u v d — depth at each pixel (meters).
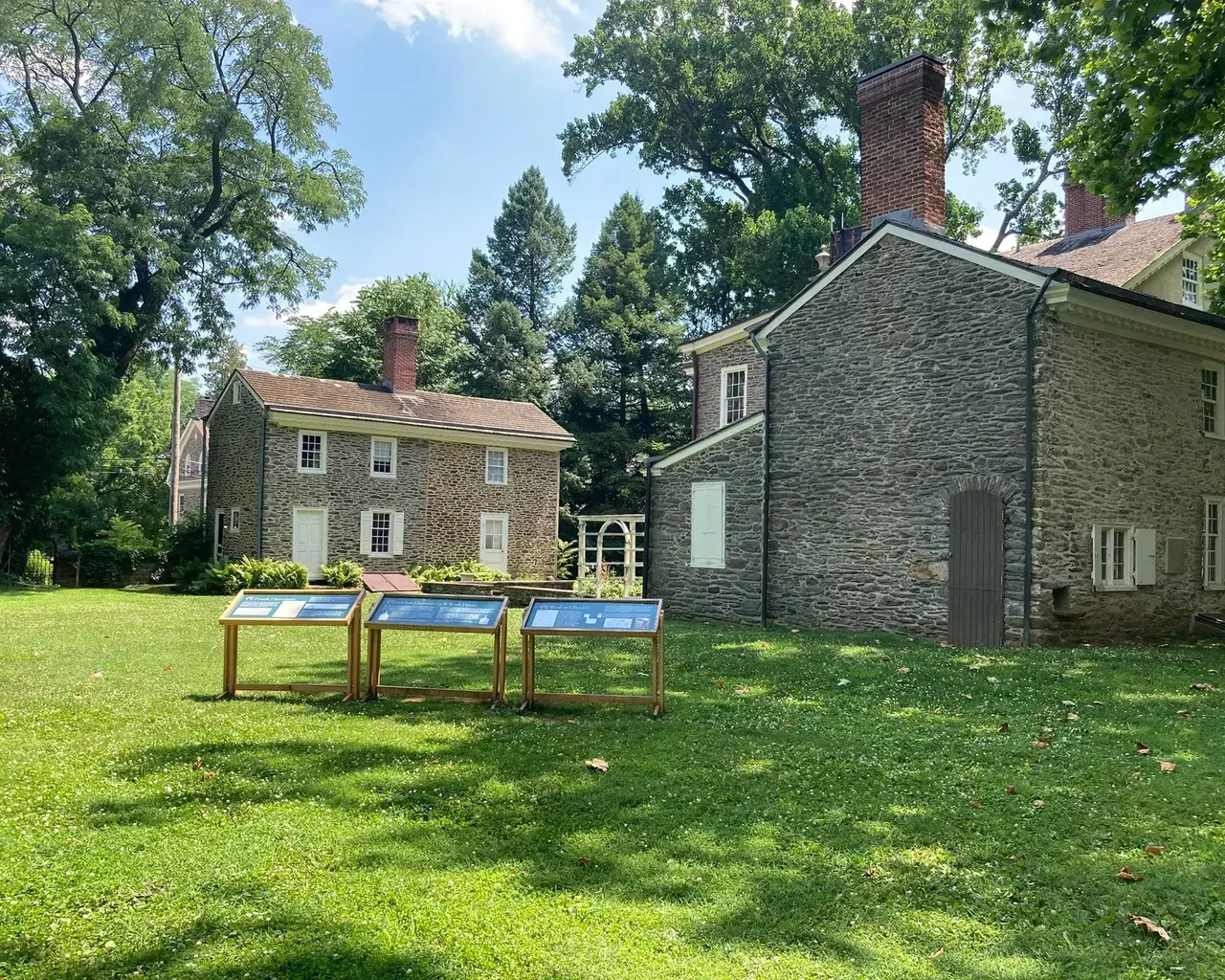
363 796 5.37
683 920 3.83
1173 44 10.15
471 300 50.03
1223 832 4.93
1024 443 12.38
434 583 21.44
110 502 33.47
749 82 35.16
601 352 42.59
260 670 10.07
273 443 25.45
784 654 11.45
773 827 4.96
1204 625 14.81
